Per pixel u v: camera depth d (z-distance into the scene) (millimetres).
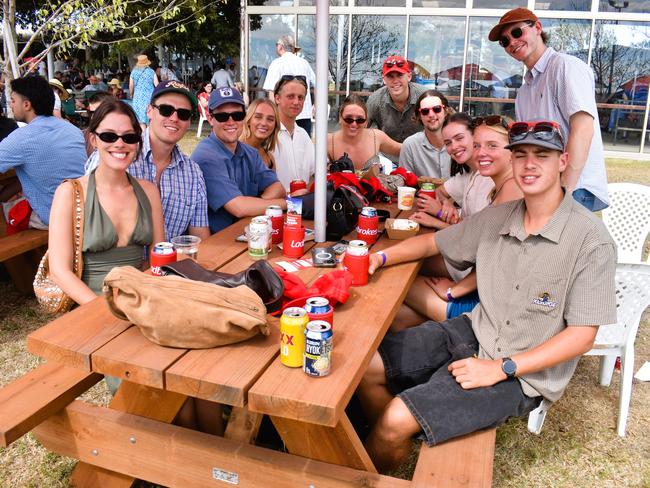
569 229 2127
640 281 2766
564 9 11211
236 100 3574
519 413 2137
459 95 11852
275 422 1966
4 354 3492
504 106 11734
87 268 2703
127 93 14430
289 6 12188
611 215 3936
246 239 2834
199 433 2029
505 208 2396
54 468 2521
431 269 3225
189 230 3402
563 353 2074
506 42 3717
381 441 2057
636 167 10367
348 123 4754
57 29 5691
